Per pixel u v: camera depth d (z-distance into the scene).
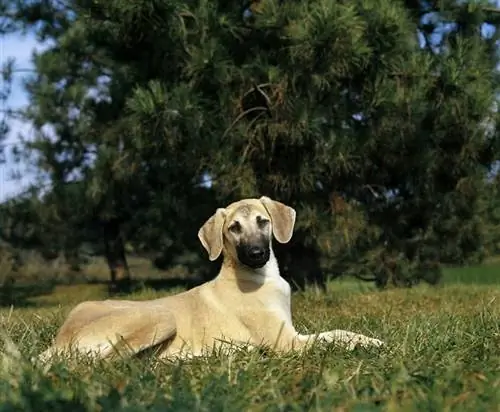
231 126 13.54
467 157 15.48
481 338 6.39
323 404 4.08
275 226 7.12
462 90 13.77
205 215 16.17
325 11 12.31
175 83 13.76
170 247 21.16
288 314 7.05
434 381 4.58
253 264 6.77
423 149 15.03
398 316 9.25
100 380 4.75
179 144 13.97
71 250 23.66
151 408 3.97
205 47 13.12
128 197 19.20
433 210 16.84
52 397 4.22
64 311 11.27
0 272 24.64
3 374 4.80
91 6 14.47
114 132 17.20
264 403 4.19
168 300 6.94
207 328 6.73
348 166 14.20
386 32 12.97
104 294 22.94
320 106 13.41
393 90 13.39
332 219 14.63
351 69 13.13
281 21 13.02
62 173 20.19
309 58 12.44
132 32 14.53
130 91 15.96
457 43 14.42
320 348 5.93
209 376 4.82
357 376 4.78
